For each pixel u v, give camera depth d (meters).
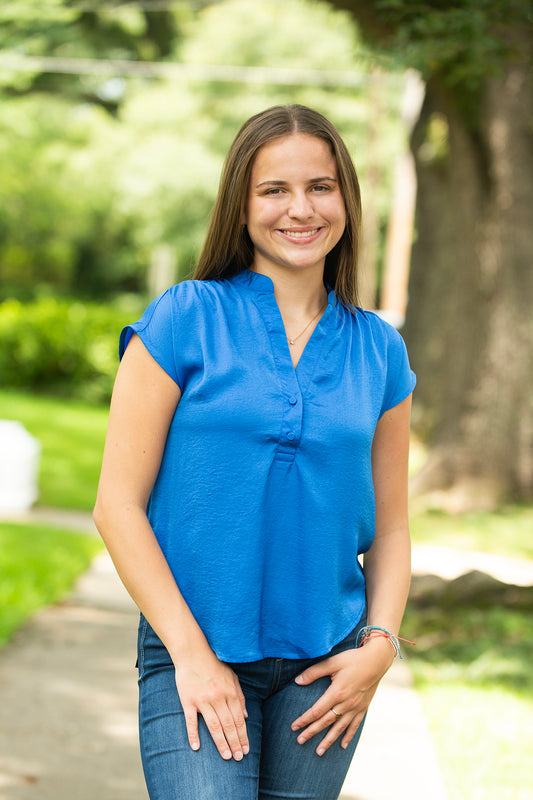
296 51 28.06
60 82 29.02
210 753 1.90
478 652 5.70
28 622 5.76
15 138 28.86
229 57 28.28
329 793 2.08
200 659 1.93
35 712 4.36
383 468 2.25
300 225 2.09
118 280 39.03
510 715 4.64
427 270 15.53
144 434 1.99
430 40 5.39
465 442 11.07
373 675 2.07
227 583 1.97
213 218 2.17
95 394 19.30
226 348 2.00
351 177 2.16
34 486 9.67
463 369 11.16
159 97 28.67
